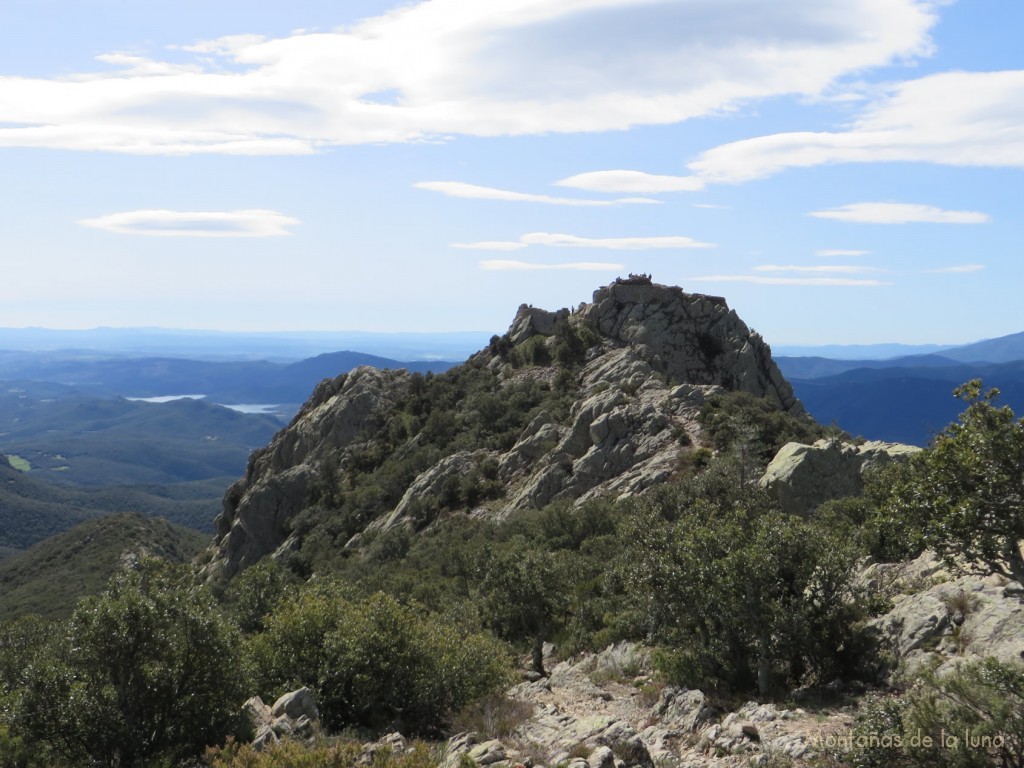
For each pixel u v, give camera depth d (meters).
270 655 24.78
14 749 19.02
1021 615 19.53
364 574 80.81
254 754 16.69
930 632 21.31
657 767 17.88
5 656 31.53
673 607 26.88
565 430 96.69
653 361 112.69
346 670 23.48
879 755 14.63
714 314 120.75
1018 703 13.48
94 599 21.48
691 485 57.38
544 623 37.50
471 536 77.56
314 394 152.25
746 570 23.97
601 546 55.19
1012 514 19.81
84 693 20.00
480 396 124.75
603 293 130.62
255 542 122.19
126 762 19.80
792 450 55.91
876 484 42.97
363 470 125.88
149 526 168.88
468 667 25.77
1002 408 20.61
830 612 23.77
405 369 150.88
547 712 24.58
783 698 22.28
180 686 21.03
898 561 31.31
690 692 23.02
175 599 21.72
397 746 19.25
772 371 115.69
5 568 154.75
